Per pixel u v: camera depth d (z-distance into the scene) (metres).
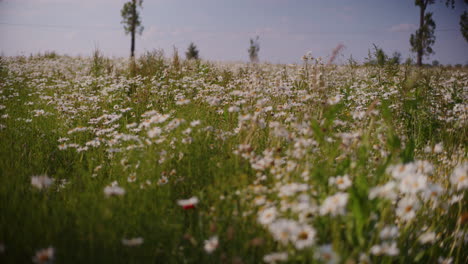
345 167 2.65
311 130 2.91
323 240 2.00
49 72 10.04
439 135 4.62
